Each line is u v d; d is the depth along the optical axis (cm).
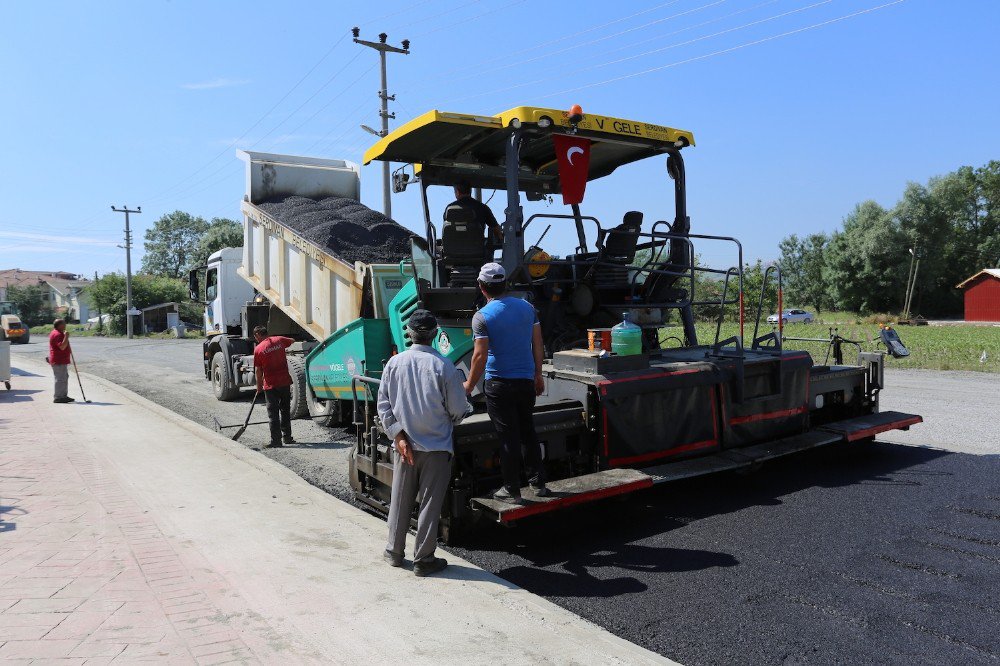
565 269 660
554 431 530
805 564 445
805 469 693
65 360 1272
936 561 444
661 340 759
